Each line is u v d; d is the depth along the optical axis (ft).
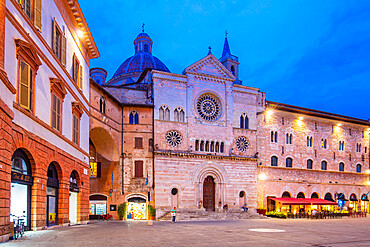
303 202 201.05
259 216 192.85
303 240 76.84
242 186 203.10
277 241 73.77
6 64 64.80
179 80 197.26
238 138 208.54
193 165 191.52
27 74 73.92
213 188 198.29
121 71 296.30
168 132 189.26
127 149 181.68
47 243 60.44
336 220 172.86
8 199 63.21
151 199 178.19
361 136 256.73
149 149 183.93
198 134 197.06
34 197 79.41
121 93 197.26
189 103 197.88
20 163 74.38
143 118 186.70
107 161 180.55
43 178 83.76
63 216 98.99
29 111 74.79
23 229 71.36
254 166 208.95
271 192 212.02
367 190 250.57
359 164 252.01
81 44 127.34
